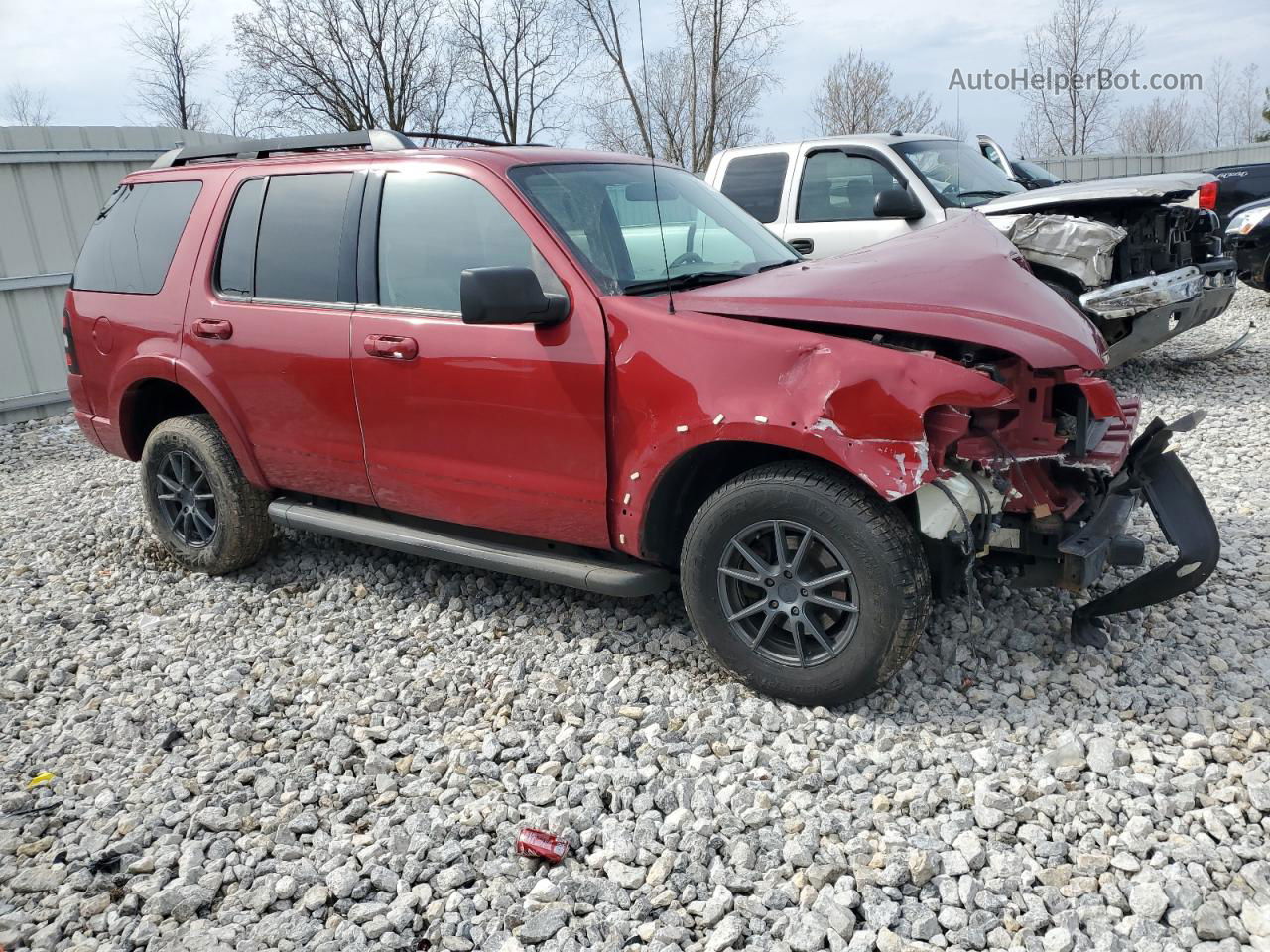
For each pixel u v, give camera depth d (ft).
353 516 14.87
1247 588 13.52
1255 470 18.39
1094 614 11.84
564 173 13.09
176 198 15.93
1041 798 9.34
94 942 8.48
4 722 12.34
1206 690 11.02
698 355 10.74
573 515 12.12
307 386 14.03
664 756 10.48
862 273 11.44
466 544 13.38
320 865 9.25
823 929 7.97
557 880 8.84
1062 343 10.45
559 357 11.63
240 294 14.84
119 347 16.29
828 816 9.32
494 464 12.55
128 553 18.08
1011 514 11.05
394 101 104.37
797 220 25.67
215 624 14.80
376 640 13.85
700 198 14.61
